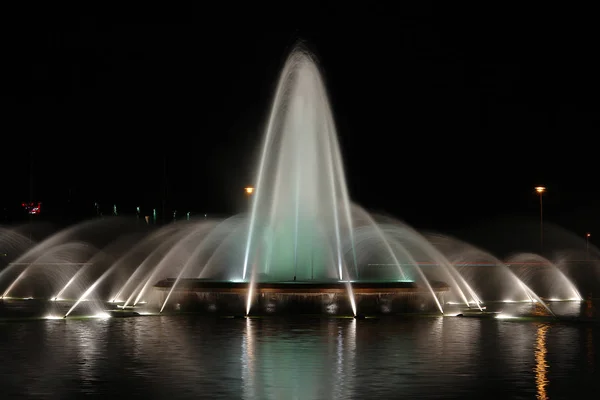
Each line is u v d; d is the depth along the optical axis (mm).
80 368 15922
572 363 16672
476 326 23891
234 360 16891
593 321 25859
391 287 27328
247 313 26969
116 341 19984
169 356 17453
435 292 28250
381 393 13516
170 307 28516
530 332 22359
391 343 19656
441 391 13688
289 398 13117
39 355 17656
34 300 35656
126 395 13328
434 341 20109
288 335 21141
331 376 15031
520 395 13375
